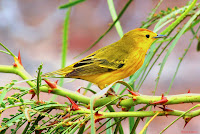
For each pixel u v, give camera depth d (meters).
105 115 2.90
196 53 3.44
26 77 2.95
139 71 2.96
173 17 2.97
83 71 3.02
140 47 3.04
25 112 2.90
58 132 2.90
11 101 2.91
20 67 2.95
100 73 3.03
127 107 2.93
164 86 3.35
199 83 3.35
